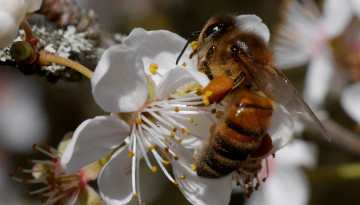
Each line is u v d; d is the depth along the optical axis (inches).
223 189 4.3
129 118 4.3
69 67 4.4
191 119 4.3
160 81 4.2
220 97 4.2
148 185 6.0
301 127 5.3
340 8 6.0
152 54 4.3
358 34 6.0
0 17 4.1
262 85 4.2
